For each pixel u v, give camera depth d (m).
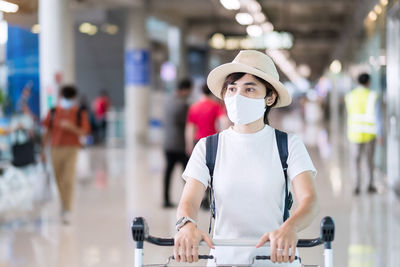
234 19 23.19
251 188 2.25
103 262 5.37
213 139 2.34
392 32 9.59
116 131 20.38
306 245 1.98
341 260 5.26
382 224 6.81
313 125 31.27
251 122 2.29
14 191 9.49
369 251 5.59
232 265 2.02
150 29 20.73
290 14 23.64
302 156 2.26
